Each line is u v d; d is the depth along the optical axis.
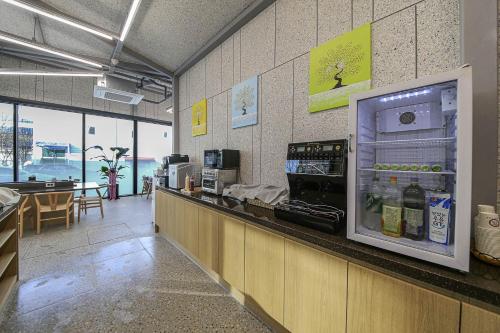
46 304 1.83
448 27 1.29
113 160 6.97
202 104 3.54
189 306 1.85
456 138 0.84
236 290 1.95
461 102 0.81
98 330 1.56
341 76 1.74
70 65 5.08
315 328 1.25
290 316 1.39
